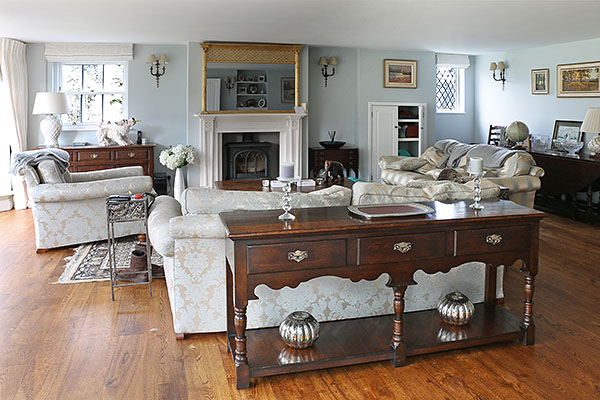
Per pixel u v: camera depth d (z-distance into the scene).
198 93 7.81
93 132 8.01
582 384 2.65
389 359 2.86
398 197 3.29
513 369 2.82
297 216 2.85
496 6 4.96
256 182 6.57
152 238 3.47
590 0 4.70
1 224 6.45
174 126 8.17
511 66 8.88
